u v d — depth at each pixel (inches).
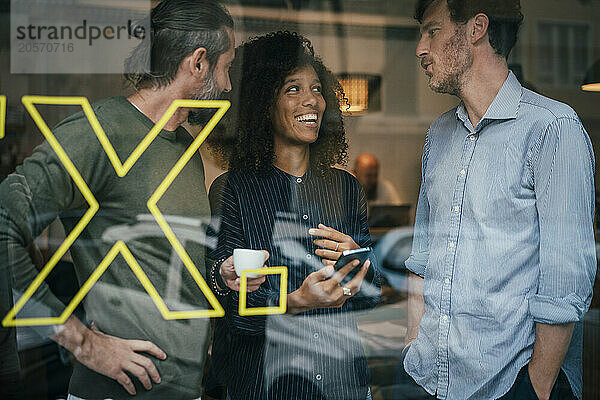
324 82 75.2
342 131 75.6
